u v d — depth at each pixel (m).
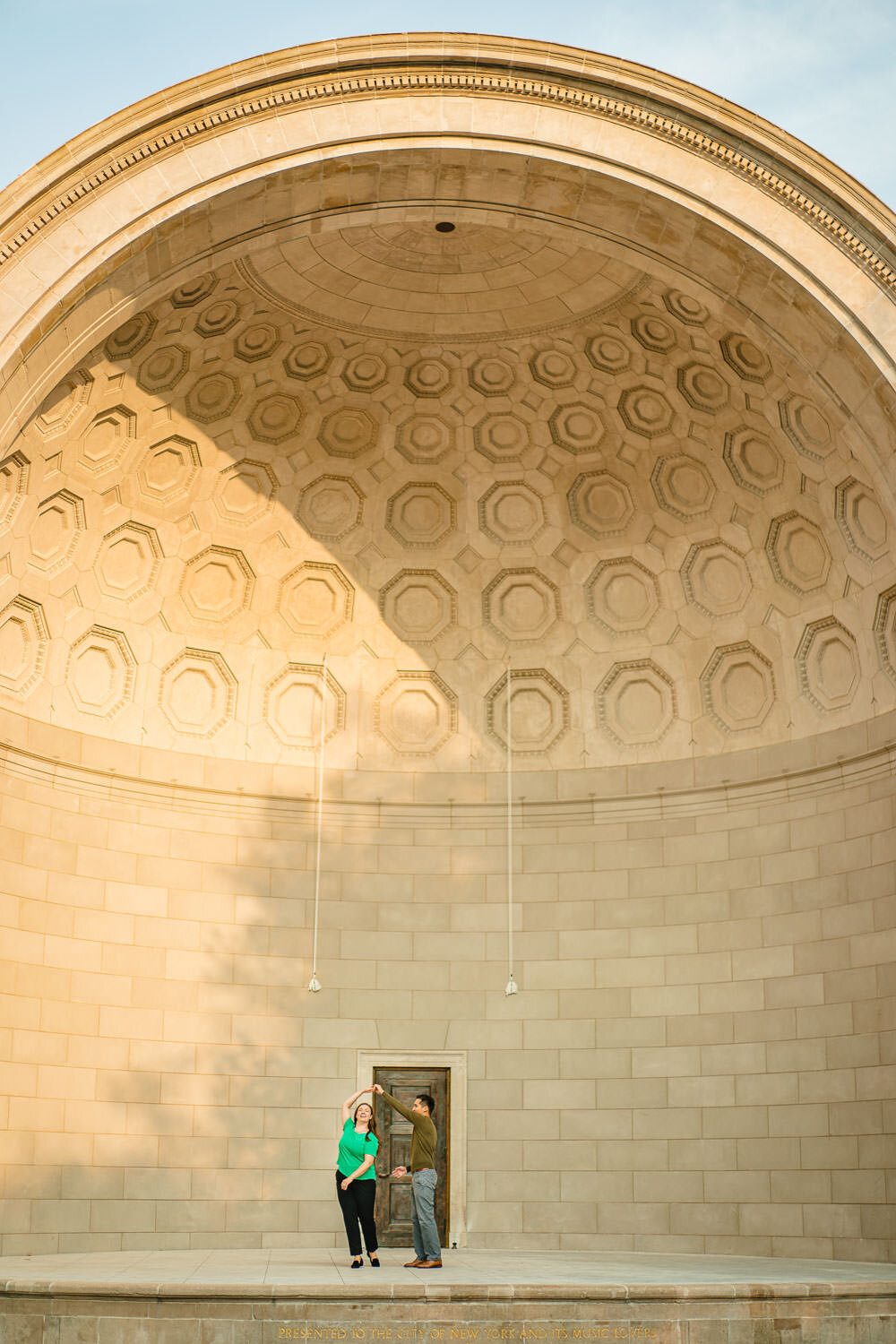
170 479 18.42
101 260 14.59
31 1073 16.23
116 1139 16.77
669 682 19.14
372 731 19.48
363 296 17.48
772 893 17.64
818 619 17.89
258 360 18.08
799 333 15.64
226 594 19.22
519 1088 18.11
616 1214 17.36
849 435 15.80
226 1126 17.44
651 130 15.47
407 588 19.66
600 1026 18.14
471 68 15.54
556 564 19.56
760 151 15.24
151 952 17.61
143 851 17.91
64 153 14.55
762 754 18.19
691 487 18.81
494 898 18.89
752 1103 17.09
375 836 19.08
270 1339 10.91
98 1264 14.02
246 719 19.09
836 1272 13.44
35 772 17.08
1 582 16.80
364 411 19.06
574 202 15.88
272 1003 18.11
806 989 17.05
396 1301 10.99
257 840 18.66
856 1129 16.19
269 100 15.26
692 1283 11.46
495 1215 17.64
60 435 16.73
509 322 18.03
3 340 14.09
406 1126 18.05
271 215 15.70
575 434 19.08
